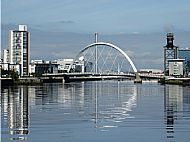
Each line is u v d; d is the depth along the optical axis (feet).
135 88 604.90
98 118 183.01
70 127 152.46
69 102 293.02
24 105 259.19
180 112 211.00
